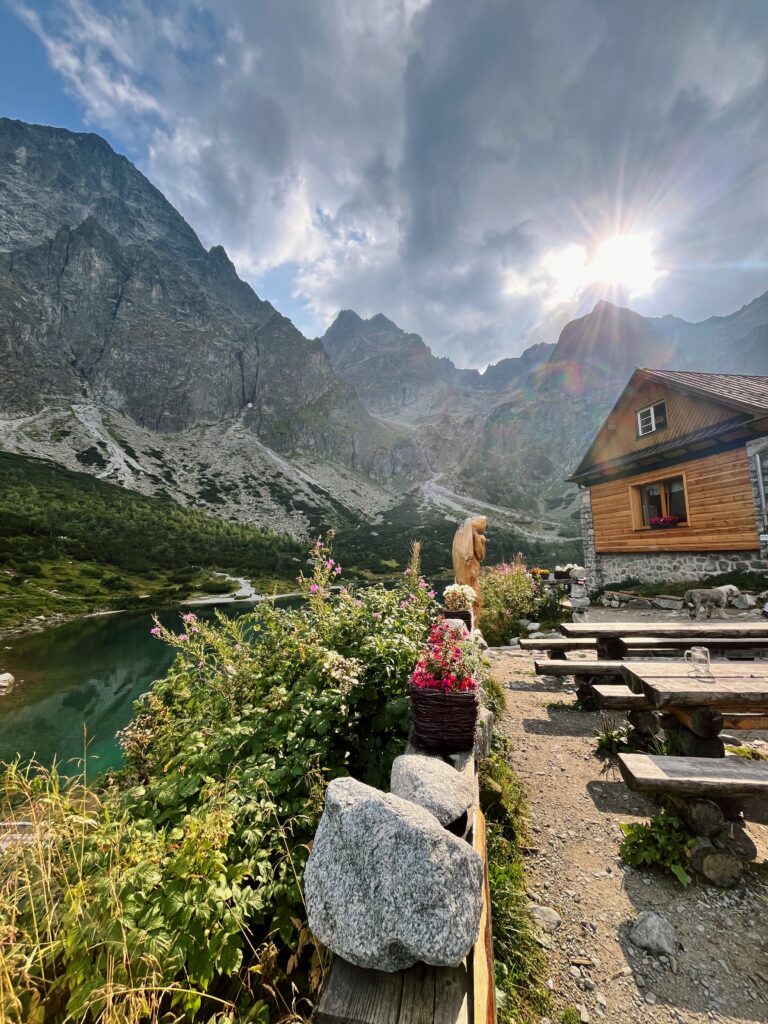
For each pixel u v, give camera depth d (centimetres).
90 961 147
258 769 249
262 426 14225
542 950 219
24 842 167
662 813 287
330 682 313
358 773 316
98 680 1410
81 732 1005
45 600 2859
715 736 322
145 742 371
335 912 152
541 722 488
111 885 159
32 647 1867
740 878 252
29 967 143
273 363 16200
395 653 360
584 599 1131
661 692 316
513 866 270
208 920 166
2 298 10844
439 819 184
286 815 239
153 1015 146
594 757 402
